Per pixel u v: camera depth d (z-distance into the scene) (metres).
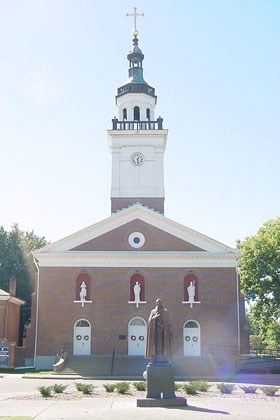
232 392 24.42
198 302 44.44
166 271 45.19
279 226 50.50
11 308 48.12
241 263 50.16
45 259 45.34
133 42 55.62
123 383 24.80
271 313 49.19
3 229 66.25
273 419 16.17
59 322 44.09
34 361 43.09
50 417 15.97
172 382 19.44
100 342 43.75
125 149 51.69
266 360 41.22
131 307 44.47
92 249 45.66
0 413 16.97
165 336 20.31
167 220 46.12
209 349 43.41
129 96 53.19
